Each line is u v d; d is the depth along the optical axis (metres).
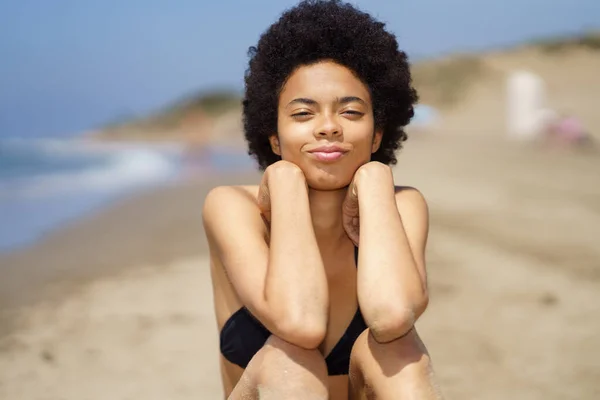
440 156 18.17
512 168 14.67
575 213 9.45
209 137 35.12
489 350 4.75
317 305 2.26
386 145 3.06
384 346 2.30
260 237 2.58
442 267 6.91
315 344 2.25
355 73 2.62
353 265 2.71
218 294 2.85
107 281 6.77
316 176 2.56
